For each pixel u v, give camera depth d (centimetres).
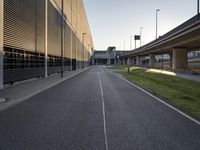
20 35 2117
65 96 1504
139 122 850
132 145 603
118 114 982
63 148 573
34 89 1786
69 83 2503
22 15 2150
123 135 688
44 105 1166
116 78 3456
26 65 2353
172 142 632
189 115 988
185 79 3184
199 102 1397
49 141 624
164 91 1892
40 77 2977
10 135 673
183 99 1491
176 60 5097
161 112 1042
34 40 2573
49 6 3328
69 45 5525
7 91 1645
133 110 1077
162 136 684
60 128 752
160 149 578
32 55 2541
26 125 783
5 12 1770
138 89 2009
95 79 3188
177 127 788
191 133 718
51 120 857
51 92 1706
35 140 631
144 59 17075
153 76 3938
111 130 739
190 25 3284
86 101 1316
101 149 570
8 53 1892
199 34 3534
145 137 671
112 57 17562
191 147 595
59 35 4200
